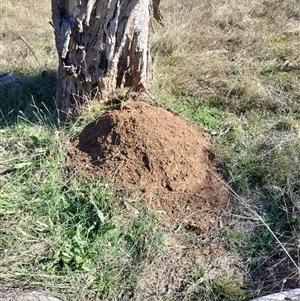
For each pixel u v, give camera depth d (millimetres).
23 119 3609
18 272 2463
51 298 2352
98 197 2850
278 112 3795
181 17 5309
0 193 2885
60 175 3047
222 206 2926
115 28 3285
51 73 4406
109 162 3047
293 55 4605
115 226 2660
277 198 2930
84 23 3221
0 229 2664
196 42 4875
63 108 3613
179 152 3105
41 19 6359
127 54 3471
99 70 3439
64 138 3328
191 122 3617
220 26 5445
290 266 2559
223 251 2676
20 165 3062
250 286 2498
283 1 5840
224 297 2434
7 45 5426
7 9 6629
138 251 2631
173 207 2900
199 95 4008
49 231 2686
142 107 3393
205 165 3162
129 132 3113
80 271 2498
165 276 2533
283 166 3107
